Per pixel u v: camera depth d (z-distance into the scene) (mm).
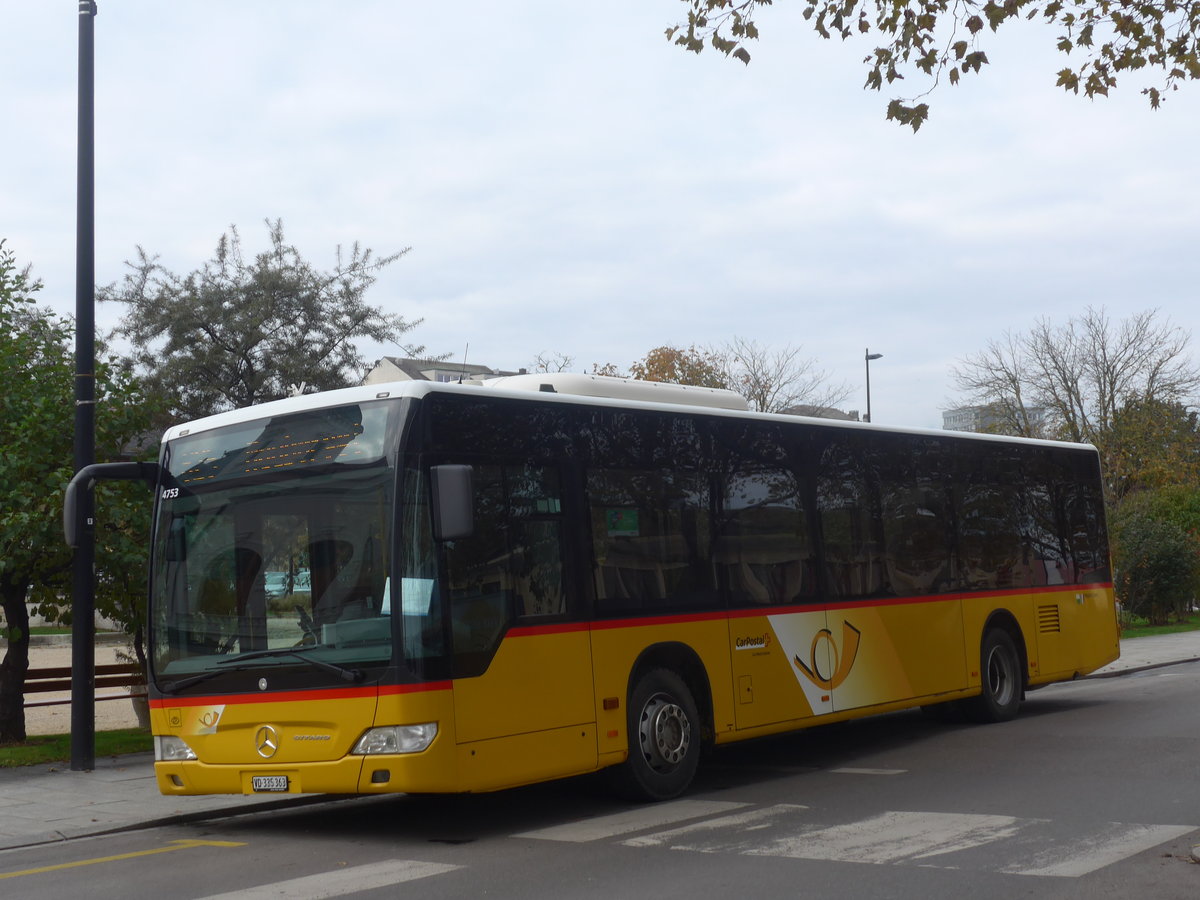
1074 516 17188
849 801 10062
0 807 11227
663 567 10844
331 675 8898
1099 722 14898
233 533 9680
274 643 9250
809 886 7121
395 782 8586
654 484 10922
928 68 10547
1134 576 39938
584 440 10352
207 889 7715
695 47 10758
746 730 11367
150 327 34531
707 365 45562
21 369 15297
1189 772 10789
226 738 9320
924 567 14211
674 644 10766
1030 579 16062
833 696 12508
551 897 7105
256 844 9375
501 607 9312
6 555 14125
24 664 15602
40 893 7867
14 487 14195
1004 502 15805
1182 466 48719
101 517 14727
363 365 36312
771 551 12078
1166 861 7426
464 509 8617
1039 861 7523
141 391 16094
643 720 10445
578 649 9852
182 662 9680
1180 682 20938
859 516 13336
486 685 9062
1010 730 14453
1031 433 50938
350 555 9039
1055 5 10617
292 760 9000
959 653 14594
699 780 11773
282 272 35594
